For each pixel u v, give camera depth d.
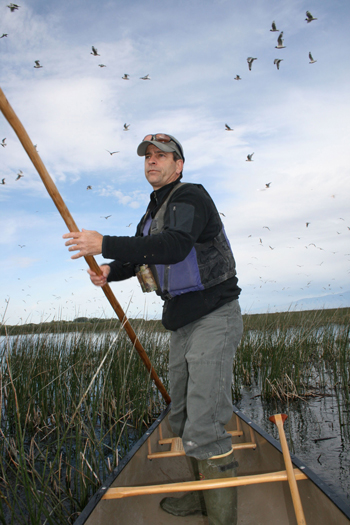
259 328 7.17
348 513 1.25
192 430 1.67
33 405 3.63
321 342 6.84
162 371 5.00
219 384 1.73
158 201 2.09
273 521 1.85
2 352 3.69
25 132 1.55
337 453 2.94
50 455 3.05
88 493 2.45
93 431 2.66
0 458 2.21
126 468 1.89
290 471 1.45
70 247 1.57
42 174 1.59
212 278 1.86
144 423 3.87
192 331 1.90
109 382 3.93
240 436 2.61
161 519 1.96
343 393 4.55
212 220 1.89
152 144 2.06
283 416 1.57
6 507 2.30
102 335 5.19
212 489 1.55
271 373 4.79
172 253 1.57
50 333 5.12
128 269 2.42
